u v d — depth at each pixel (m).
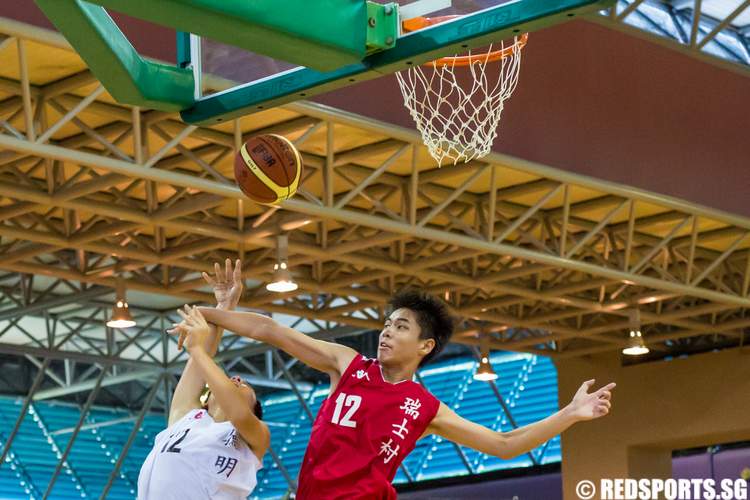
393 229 19.33
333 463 6.37
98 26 7.98
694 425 29.48
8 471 39.69
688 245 24.27
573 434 31.39
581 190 21.34
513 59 16.73
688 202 21.31
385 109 17.80
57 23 7.68
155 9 6.83
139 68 8.95
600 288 26.31
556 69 19.77
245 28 7.14
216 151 18.89
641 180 20.70
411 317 6.60
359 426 6.41
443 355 39.75
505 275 23.67
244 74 9.30
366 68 8.63
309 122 17.98
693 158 21.50
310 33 7.43
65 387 39.31
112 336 36.78
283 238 20.80
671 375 30.11
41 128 17.08
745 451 33.88
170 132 18.12
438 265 24.09
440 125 17.61
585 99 20.11
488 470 38.09
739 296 24.88
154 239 23.77
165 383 38.38
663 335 29.09
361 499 6.30
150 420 42.00
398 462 6.44
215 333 6.87
